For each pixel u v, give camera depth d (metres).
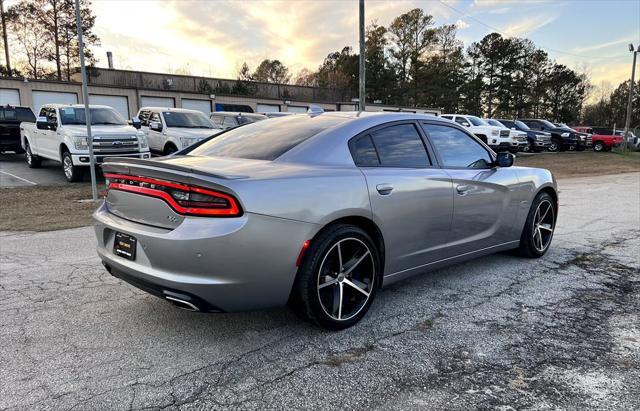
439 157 3.75
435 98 58.12
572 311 3.43
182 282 2.50
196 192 2.53
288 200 2.66
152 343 2.85
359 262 3.08
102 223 3.04
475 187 3.90
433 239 3.60
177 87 38.59
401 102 56.94
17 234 5.96
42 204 8.33
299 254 2.72
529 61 67.44
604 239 5.77
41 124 11.40
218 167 2.83
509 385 2.41
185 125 12.96
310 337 2.95
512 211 4.39
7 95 22.72
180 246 2.48
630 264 4.67
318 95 46.62
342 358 2.69
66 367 2.55
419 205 3.40
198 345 2.83
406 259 3.43
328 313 2.95
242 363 2.62
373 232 3.19
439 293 3.79
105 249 3.08
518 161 20.94
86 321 3.17
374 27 57.97
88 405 2.20
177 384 2.40
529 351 2.79
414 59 57.34
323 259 2.84
